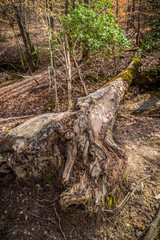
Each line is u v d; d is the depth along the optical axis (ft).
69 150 7.64
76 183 6.86
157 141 11.74
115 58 26.86
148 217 7.06
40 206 7.44
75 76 27.20
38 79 34.19
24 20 34.22
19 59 44.86
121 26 44.93
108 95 12.66
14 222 7.06
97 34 20.53
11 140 8.25
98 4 22.11
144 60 27.14
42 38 48.21
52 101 25.12
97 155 7.60
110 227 6.83
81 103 9.69
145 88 23.70
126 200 7.68
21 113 24.04
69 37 22.97
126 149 11.00
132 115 17.12
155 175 8.89
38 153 7.50
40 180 7.96
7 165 8.36
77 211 6.47
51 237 6.52
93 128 8.49
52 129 7.88
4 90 33.81
